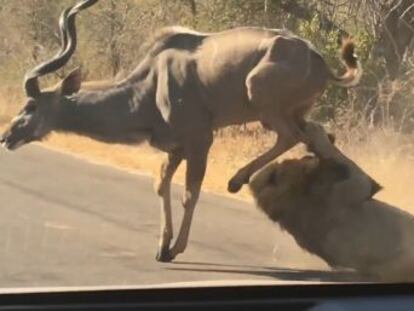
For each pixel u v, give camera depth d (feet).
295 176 23.11
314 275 22.77
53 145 45.14
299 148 26.25
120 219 28.60
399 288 18.07
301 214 23.04
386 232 22.41
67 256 24.18
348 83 24.34
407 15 40.93
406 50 38.91
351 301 17.53
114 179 35.88
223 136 39.63
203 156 24.09
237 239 26.48
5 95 61.67
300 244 23.26
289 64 23.31
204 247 25.55
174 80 23.95
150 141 24.76
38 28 69.51
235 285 18.24
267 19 44.70
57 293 17.49
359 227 22.53
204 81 23.80
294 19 44.16
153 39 24.67
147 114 24.47
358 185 22.63
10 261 23.58
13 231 26.81
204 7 49.06
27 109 24.86
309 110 24.06
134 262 23.79
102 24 59.21
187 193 24.17
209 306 17.37
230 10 45.68
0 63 69.82
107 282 21.76
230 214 29.78
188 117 23.91
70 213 29.40
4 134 24.95
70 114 24.75
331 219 22.77
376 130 36.70
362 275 22.61
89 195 32.45
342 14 42.65
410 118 37.68
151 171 37.78
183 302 17.53
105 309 17.13
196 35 24.29
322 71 23.88
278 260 24.22
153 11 54.24
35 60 66.74
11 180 35.37
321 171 23.06
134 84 24.57
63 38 25.07
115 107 24.58
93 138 24.95
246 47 23.48
